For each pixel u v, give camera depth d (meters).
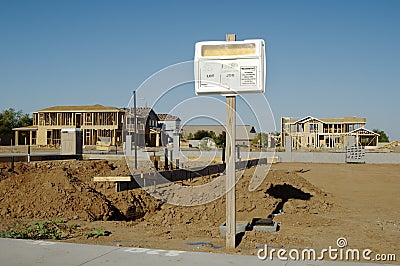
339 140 51.53
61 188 10.18
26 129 53.09
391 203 12.16
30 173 11.93
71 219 8.90
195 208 10.33
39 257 5.53
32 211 9.13
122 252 5.80
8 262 5.30
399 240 7.21
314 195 12.78
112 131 49.84
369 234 7.68
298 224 8.68
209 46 5.96
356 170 23.89
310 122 51.16
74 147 24.41
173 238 7.13
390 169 24.78
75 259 5.44
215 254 5.74
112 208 10.38
